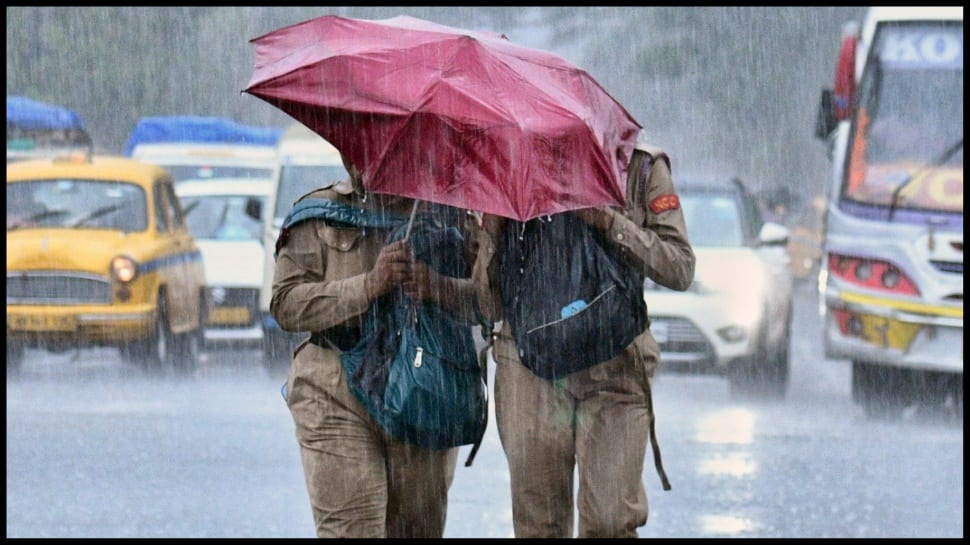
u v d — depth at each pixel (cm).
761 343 3525
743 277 3559
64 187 4084
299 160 4188
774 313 3572
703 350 3516
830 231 3394
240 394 3706
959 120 3394
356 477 1395
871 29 3491
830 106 3459
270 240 4069
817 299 8419
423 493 1445
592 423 1445
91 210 4050
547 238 1443
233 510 2223
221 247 4581
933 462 2694
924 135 3381
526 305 1439
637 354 1449
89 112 9688
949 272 3241
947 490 2427
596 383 1444
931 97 3409
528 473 1468
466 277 1446
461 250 1433
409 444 1420
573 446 1467
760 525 2150
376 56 1335
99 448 2762
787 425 3186
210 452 2728
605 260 1439
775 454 2747
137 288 3919
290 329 1407
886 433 3086
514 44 1420
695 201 3806
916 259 3256
